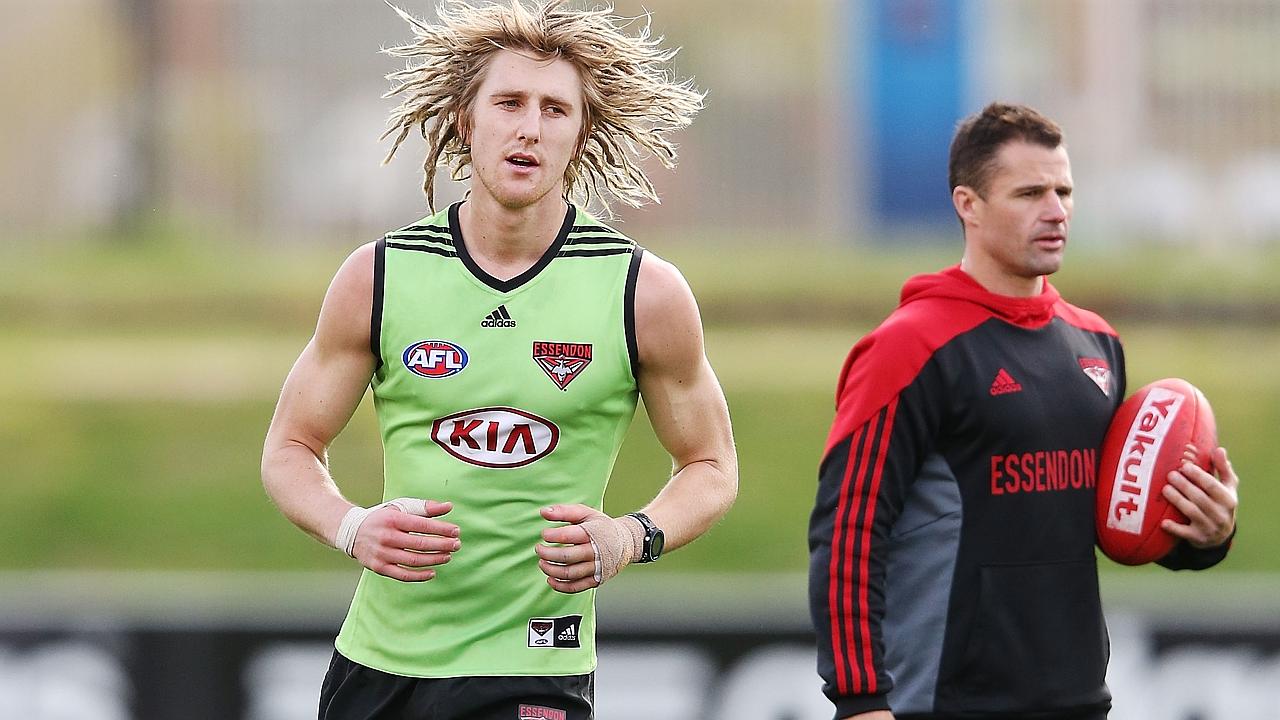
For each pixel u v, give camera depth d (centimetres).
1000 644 1309
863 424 1316
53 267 6762
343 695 1343
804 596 2611
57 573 4912
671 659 2394
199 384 6012
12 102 7112
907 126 6819
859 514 1305
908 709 1325
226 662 2461
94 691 2461
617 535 1243
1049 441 1330
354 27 7075
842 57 6881
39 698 2461
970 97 6769
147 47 7156
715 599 2559
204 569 4944
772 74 6931
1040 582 1320
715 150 6925
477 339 1296
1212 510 1343
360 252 1322
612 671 2395
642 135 1392
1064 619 1326
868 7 6806
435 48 1327
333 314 1310
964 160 1369
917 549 1332
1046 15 6788
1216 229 6675
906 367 1314
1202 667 2341
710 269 6450
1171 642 2348
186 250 6956
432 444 1302
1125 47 6781
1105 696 1352
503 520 1298
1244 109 6738
